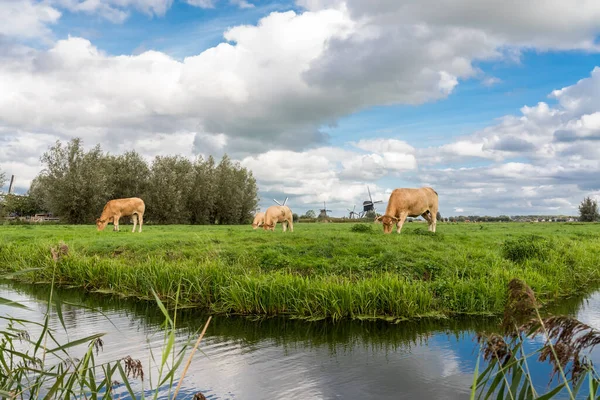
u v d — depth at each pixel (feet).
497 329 29.55
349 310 33.50
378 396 18.99
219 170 199.41
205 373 21.95
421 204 71.82
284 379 21.11
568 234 81.41
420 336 28.35
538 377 20.65
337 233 68.85
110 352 25.09
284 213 87.81
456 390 19.49
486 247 56.95
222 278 38.96
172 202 172.04
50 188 151.12
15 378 12.19
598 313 33.24
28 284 48.32
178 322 32.45
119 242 61.31
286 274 39.32
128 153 176.14
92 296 42.16
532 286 37.47
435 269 41.73
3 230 90.12
